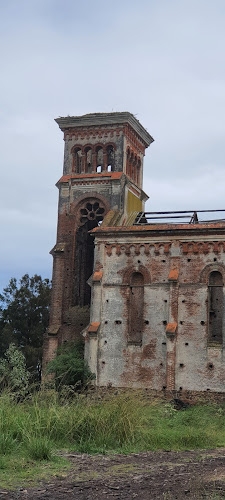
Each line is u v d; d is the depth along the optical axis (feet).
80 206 189.67
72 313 181.68
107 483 58.13
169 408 112.16
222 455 77.61
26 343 266.57
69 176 192.13
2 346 252.01
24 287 276.62
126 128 190.90
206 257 151.12
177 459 72.95
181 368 147.43
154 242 155.74
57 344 179.11
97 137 192.75
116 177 186.39
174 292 150.61
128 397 88.79
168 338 147.95
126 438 80.79
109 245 159.02
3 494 52.95
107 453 75.31
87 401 86.63
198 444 85.97
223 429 104.47
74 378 151.33
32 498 52.11
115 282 157.07
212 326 152.15
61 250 186.39
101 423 80.38
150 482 58.80
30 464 65.77
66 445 77.51
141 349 151.94
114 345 153.99
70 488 56.03
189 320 149.28
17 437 72.79
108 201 186.60
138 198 200.23
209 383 145.48
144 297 153.79
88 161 195.93
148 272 154.81
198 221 169.37
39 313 270.05
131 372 151.53
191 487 55.06
